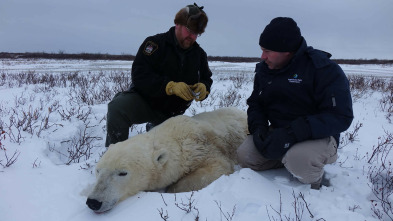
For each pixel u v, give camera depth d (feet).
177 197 7.91
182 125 10.57
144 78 11.61
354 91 27.45
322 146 8.34
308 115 8.81
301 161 8.25
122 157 8.58
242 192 7.94
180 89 10.91
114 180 8.26
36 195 8.10
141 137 9.93
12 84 29.68
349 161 10.63
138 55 11.91
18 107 18.56
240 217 7.00
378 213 7.44
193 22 10.68
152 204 7.70
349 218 6.79
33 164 9.77
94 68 52.19
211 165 10.14
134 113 12.05
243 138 12.17
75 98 21.68
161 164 9.32
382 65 89.25
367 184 8.73
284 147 8.25
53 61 80.43
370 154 11.56
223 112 12.49
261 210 7.20
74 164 10.36
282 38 8.09
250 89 28.50
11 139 11.70
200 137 10.51
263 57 8.75
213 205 7.41
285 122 9.20
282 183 8.88
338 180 9.00
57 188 8.57
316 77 8.27
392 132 14.99
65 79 32.32
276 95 9.11
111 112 11.60
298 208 7.39
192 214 7.17
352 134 13.26
